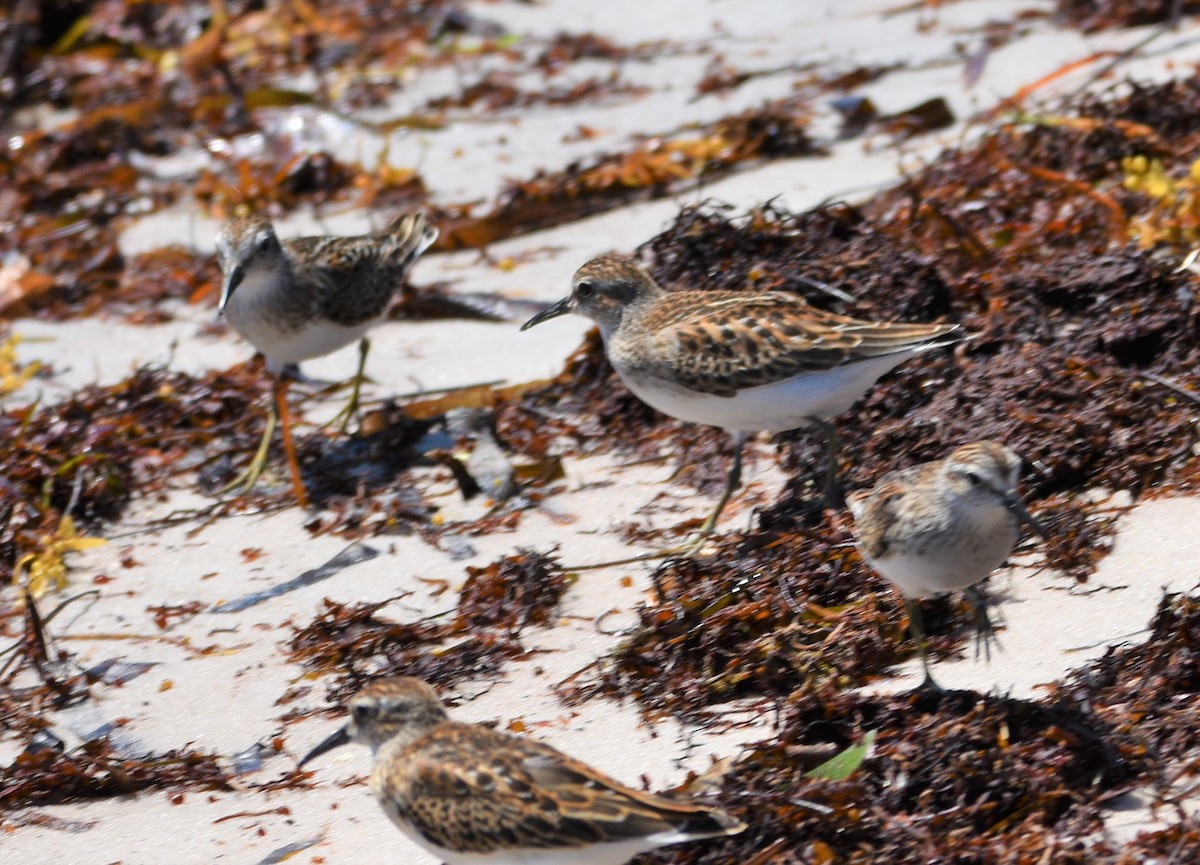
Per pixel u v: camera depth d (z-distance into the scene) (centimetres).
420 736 753
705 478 1205
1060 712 776
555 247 1656
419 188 1806
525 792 702
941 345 1095
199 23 2370
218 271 1681
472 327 1542
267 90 2066
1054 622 914
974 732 766
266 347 1344
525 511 1195
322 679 1009
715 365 1102
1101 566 967
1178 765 755
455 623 1033
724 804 743
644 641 951
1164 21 1933
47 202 1903
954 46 1998
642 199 1714
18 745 981
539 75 2112
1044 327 1215
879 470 1121
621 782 821
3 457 1312
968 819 733
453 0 2336
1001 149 1570
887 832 723
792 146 1761
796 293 1292
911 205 1436
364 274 1363
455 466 1229
